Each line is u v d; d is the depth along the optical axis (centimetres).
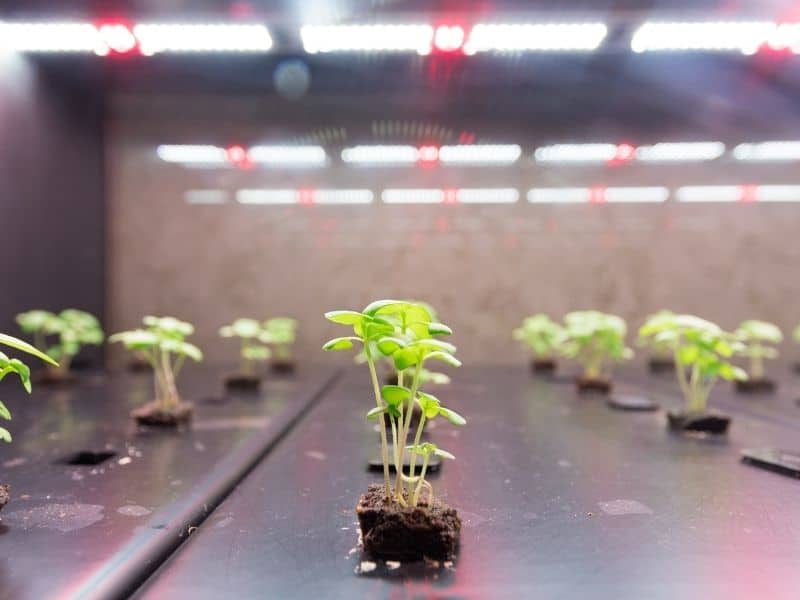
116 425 34
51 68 60
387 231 73
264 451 28
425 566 16
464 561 16
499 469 25
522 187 72
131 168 72
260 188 72
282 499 21
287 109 71
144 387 49
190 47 48
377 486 18
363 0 40
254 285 73
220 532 18
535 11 41
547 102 71
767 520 19
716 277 72
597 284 73
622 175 72
